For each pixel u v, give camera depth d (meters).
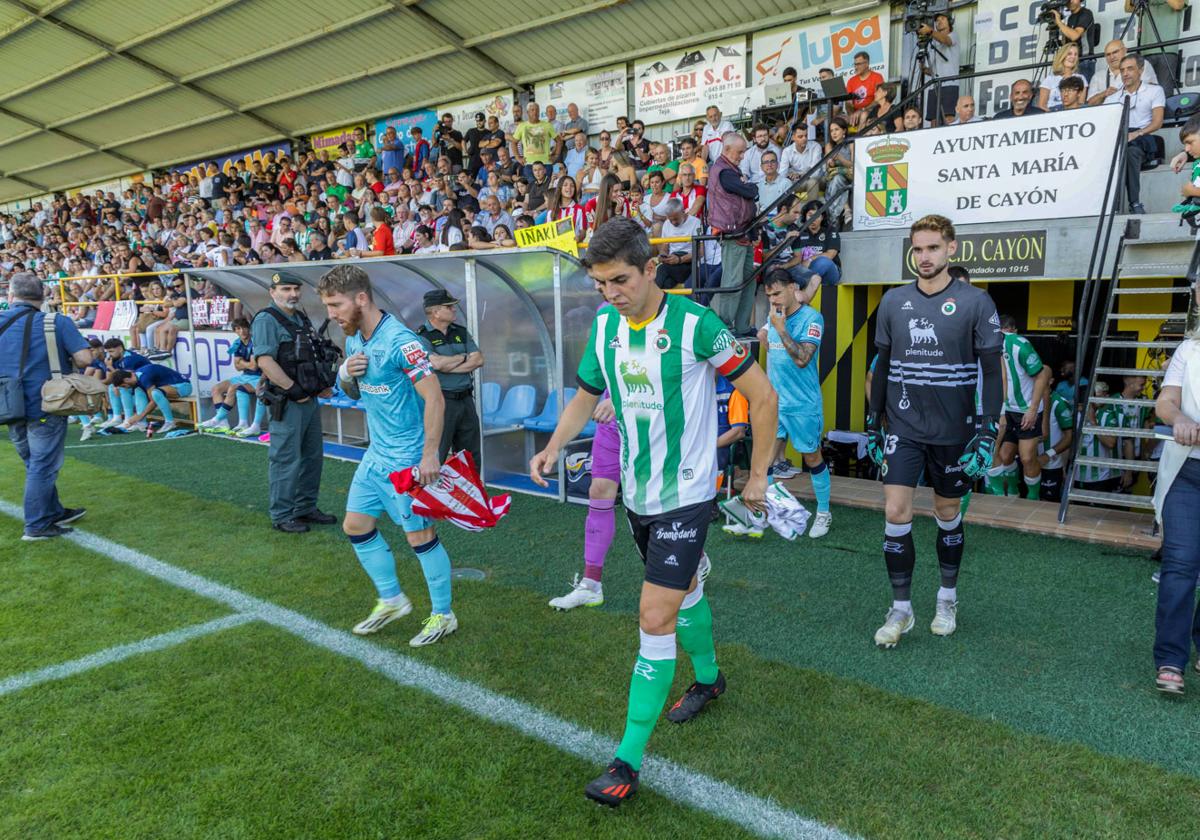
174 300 10.71
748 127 11.02
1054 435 7.26
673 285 8.12
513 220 10.65
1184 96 7.68
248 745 2.84
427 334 5.71
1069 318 8.05
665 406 2.48
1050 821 2.38
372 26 13.32
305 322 5.61
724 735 2.87
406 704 3.12
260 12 13.41
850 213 7.67
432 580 3.68
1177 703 3.05
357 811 2.47
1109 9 8.70
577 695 3.18
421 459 3.56
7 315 5.16
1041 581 4.36
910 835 2.33
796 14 11.00
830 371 7.53
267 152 19.20
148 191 21.34
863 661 3.45
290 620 3.97
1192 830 2.33
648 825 2.40
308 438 5.61
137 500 6.43
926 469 3.61
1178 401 3.17
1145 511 6.88
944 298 3.40
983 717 2.97
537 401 7.16
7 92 17.86
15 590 4.41
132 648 3.64
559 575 4.60
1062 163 6.17
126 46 15.04
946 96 9.02
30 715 3.05
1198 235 5.48
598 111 13.49
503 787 2.58
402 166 15.41
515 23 12.70
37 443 5.30
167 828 2.40
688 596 2.84
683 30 12.05
